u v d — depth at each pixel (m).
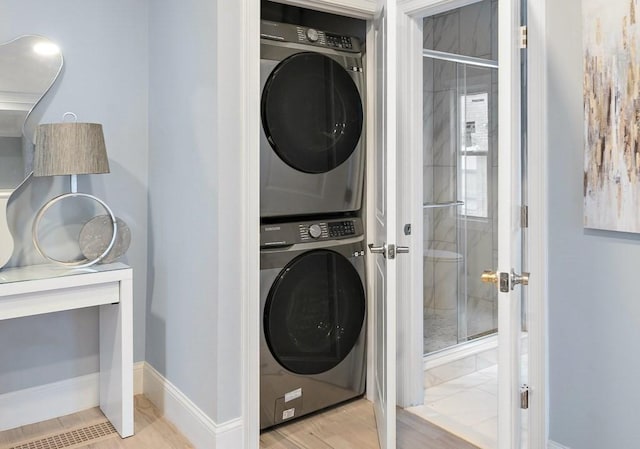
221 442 2.23
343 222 2.79
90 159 2.33
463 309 3.53
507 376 1.60
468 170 3.61
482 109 3.67
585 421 2.00
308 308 2.62
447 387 3.11
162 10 2.67
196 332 2.38
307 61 2.56
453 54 3.51
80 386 2.74
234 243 2.24
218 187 2.18
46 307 2.23
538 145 2.06
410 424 2.60
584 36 1.90
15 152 2.46
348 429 2.56
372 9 2.65
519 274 1.77
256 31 2.26
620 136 1.82
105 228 2.54
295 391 2.59
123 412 2.44
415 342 2.82
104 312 2.64
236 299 2.26
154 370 2.83
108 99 2.75
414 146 2.83
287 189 2.54
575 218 1.99
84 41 2.66
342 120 2.73
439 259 3.44
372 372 2.83
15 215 2.49
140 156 2.87
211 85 2.21
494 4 3.71
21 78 2.47
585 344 1.98
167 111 2.64
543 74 2.04
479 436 2.48
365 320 2.87
